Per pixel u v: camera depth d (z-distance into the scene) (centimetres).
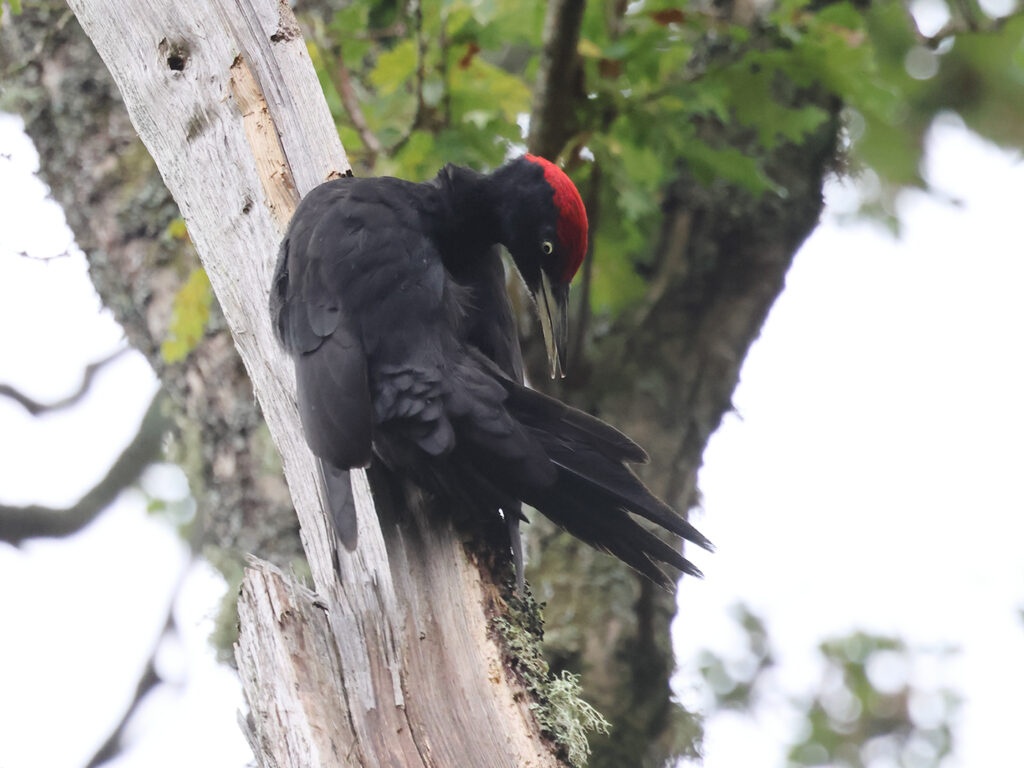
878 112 1159
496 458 686
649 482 1107
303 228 743
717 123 1212
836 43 1107
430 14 1144
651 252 1188
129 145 1066
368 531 675
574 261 858
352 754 595
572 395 1124
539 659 650
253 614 619
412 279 734
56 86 1073
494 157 1154
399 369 699
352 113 1109
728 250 1182
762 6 1222
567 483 713
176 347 999
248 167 779
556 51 1051
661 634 1070
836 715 1727
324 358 695
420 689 631
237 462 1005
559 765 615
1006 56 1495
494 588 670
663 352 1147
